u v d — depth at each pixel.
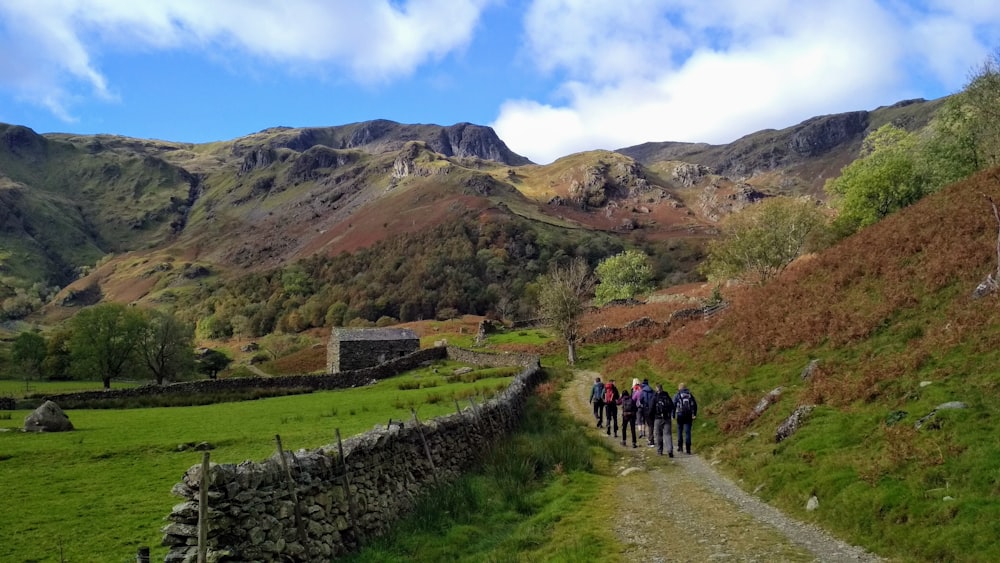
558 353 63.94
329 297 177.62
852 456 13.95
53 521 16.44
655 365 37.81
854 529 11.38
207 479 9.66
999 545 8.95
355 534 13.22
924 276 23.62
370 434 15.58
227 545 10.06
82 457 25.19
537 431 27.06
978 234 23.77
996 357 15.48
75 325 79.38
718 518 13.44
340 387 61.00
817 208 61.38
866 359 20.33
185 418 38.41
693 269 192.00
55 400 49.72
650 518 13.92
